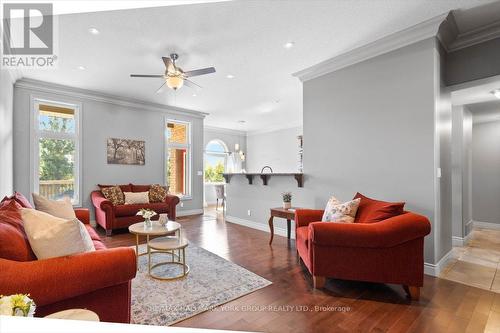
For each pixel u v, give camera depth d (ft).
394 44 9.96
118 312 5.13
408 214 7.55
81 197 16.11
